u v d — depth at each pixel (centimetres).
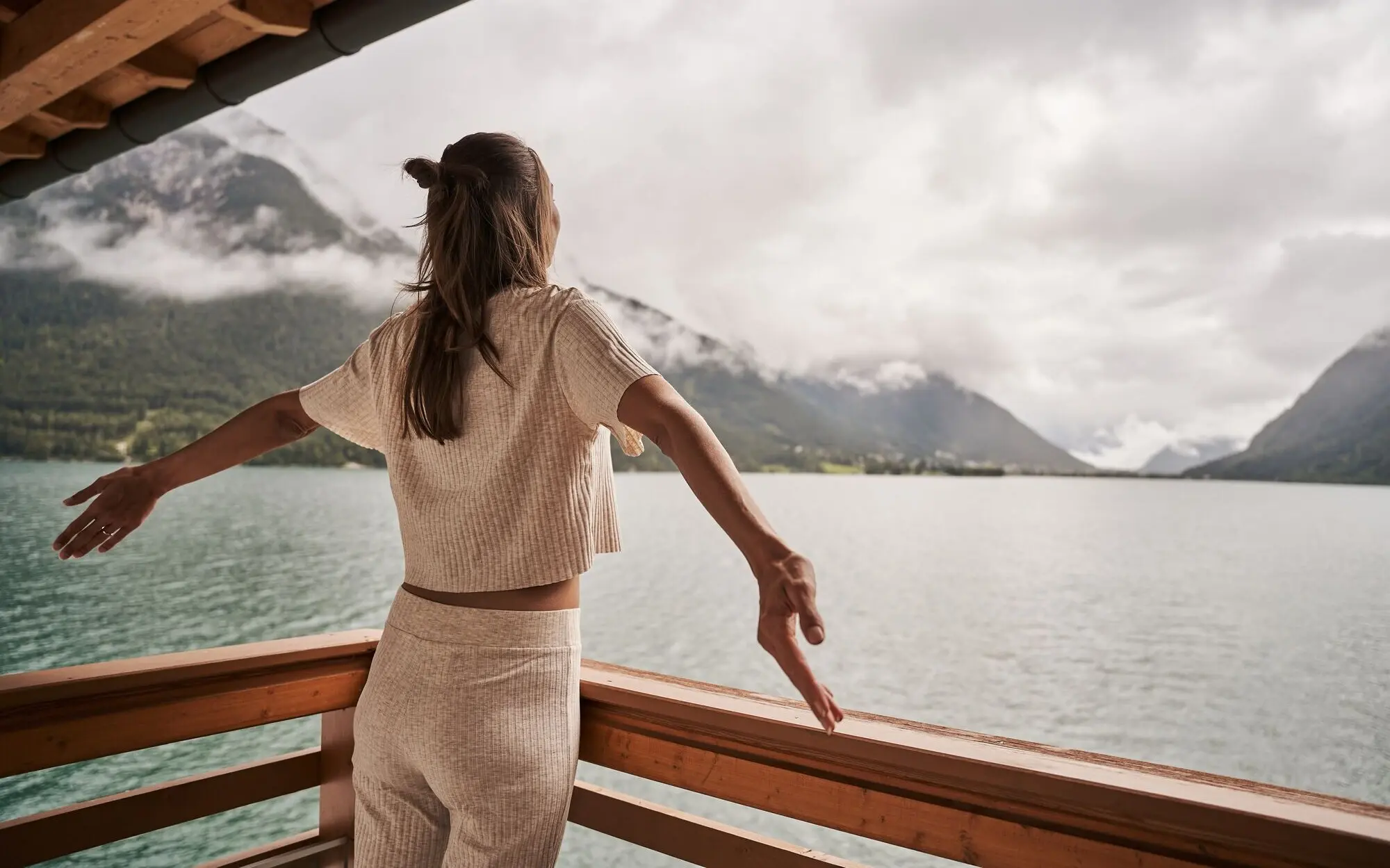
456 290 85
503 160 91
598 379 77
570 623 89
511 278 90
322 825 134
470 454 86
